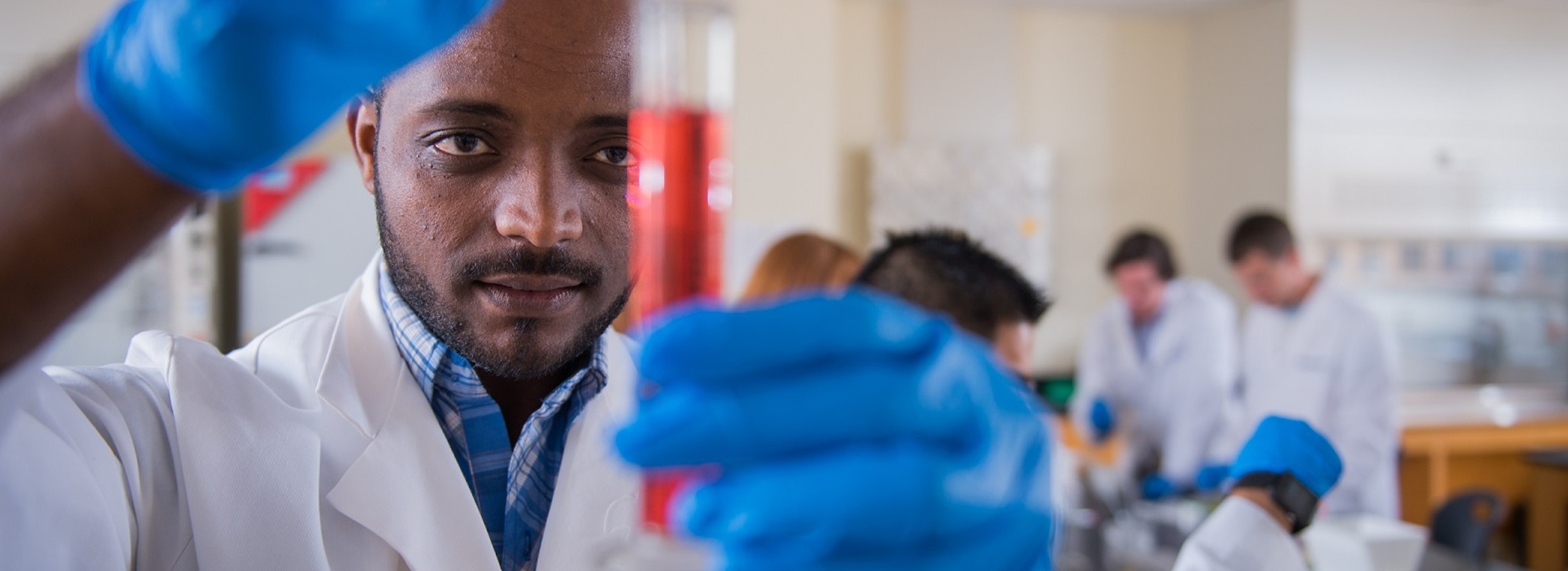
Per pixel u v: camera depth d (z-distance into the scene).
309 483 0.71
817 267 1.91
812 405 0.30
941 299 1.24
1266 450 1.02
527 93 0.56
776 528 0.30
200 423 0.69
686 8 3.68
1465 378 4.65
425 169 0.58
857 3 4.76
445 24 0.27
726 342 0.30
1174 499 2.53
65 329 0.32
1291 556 0.97
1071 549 2.19
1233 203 4.91
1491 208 4.75
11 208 0.29
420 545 0.72
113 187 0.29
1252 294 3.29
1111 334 3.88
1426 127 4.68
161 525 0.69
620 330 0.96
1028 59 5.00
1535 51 4.82
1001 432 0.34
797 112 3.95
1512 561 4.26
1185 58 5.21
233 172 0.29
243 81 0.27
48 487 0.53
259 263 2.54
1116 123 5.13
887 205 4.66
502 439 0.77
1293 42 4.52
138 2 0.29
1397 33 4.64
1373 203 4.61
